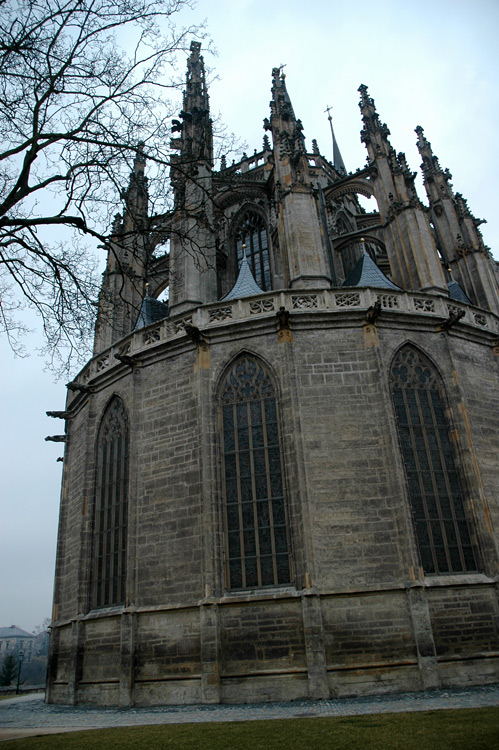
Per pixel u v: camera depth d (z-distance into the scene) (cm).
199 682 2389
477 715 1398
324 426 2691
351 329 2894
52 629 3306
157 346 3070
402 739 1187
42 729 1834
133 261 4009
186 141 3928
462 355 3056
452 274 4206
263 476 2691
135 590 2698
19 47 1722
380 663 2291
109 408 3328
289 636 2359
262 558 2566
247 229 4744
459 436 2830
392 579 2438
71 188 1925
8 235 1780
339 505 2552
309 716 1731
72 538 3381
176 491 2775
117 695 2562
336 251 4456
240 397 2858
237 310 3005
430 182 4534
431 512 2670
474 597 2481
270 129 3828
